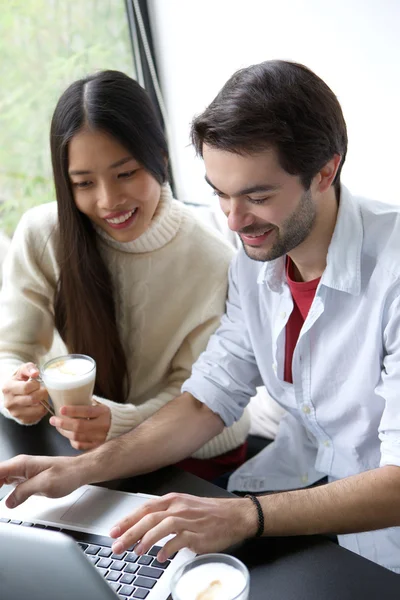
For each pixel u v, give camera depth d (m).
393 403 1.19
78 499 1.16
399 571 1.32
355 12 2.06
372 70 2.09
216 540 1.04
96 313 1.59
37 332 1.71
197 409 1.40
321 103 1.13
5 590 0.74
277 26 2.27
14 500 1.14
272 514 1.07
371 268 1.25
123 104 1.44
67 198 1.52
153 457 1.26
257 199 1.13
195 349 1.67
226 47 2.43
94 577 0.75
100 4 2.57
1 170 2.51
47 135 2.58
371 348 1.26
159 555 1.00
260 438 1.93
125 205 1.50
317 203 1.21
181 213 1.67
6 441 1.36
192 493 1.18
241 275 1.47
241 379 1.48
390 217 1.27
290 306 1.37
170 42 2.60
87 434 1.34
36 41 2.48
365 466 1.38
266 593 0.96
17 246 1.70
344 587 0.96
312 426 1.42
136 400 1.73
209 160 1.13
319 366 1.34
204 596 0.84
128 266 1.65
